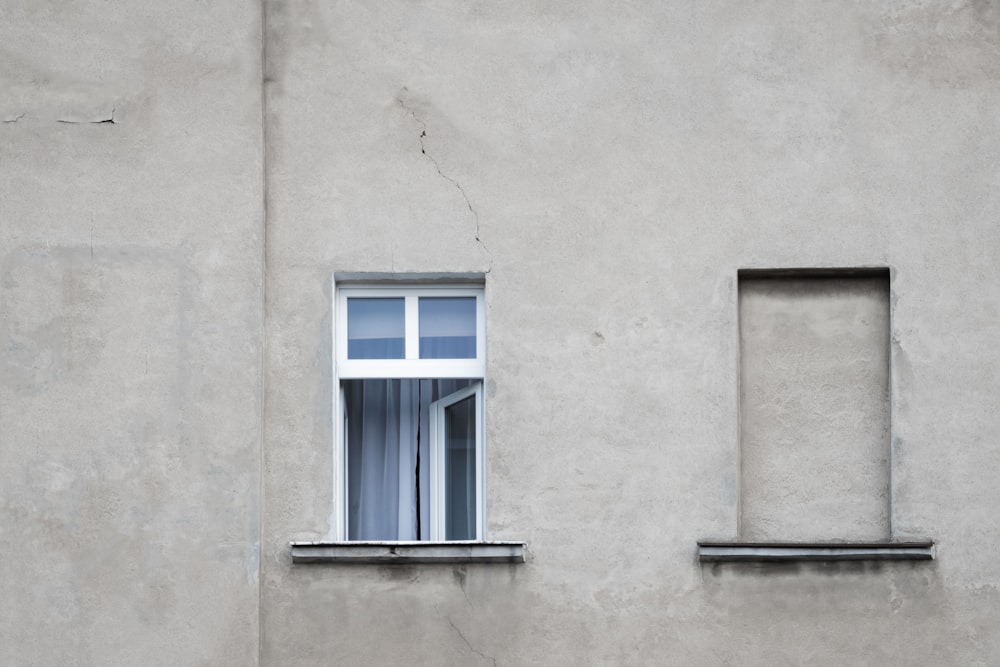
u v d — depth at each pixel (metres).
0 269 12.30
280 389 12.34
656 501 12.23
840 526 12.34
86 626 12.00
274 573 12.17
